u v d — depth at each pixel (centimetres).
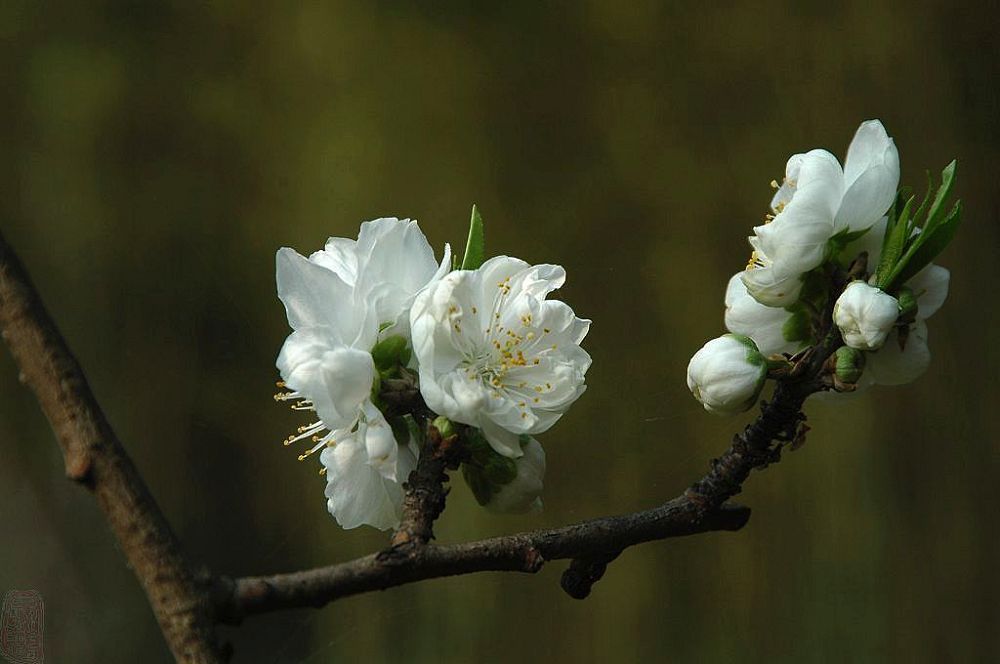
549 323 140
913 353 141
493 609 335
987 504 317
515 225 380
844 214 140
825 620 319
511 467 140
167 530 133
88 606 388
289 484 414
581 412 336
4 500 396
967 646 311
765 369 139
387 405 139
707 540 332
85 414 133
